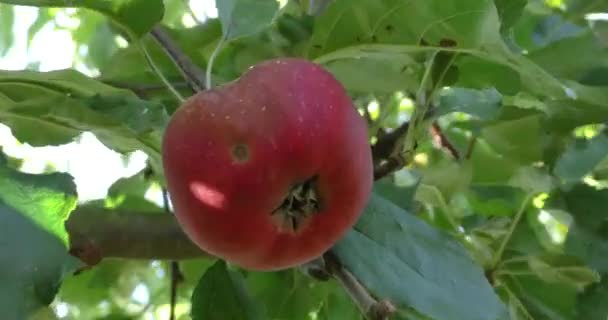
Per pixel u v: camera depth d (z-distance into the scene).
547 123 0.73
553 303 0.74
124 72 0.70
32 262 0.47
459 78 0.67
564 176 0.73
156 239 0.65
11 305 0.46
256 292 0.74
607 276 0.72
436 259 0.61
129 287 0.85
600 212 0.73
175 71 0.69
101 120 0.57
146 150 0.61
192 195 0.51
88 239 0.64
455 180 0.75
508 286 0.74
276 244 0.52
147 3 0.59
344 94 0.53
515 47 0.68
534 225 0.76
